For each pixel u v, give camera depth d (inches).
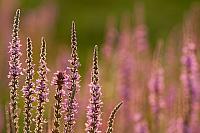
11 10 653.3
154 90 438.6
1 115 378.6
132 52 527.5
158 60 440.1
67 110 243.4
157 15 1302.9
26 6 1044.5
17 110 252.5
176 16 1309.1
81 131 369.1
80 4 1368.1
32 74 244.1
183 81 431.5
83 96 413.7
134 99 457.7
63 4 1341.0
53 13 728.3
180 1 1387.8
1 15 635.5
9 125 247.6
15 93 246.4
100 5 1387.8
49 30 692.7
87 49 1096.8
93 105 240.8
